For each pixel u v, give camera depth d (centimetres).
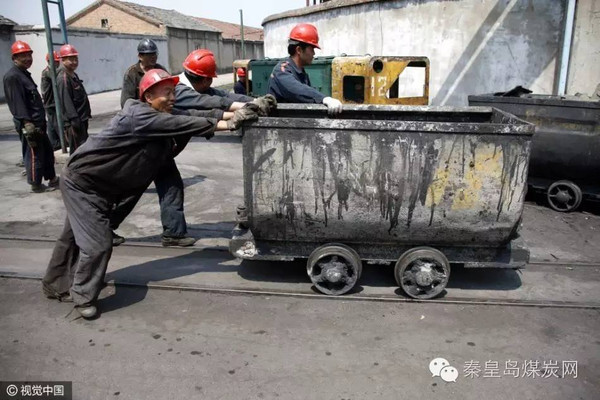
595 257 440
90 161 318
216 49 3794
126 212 384
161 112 329
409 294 359
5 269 409
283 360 296
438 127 323
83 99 697
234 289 374
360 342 313
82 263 325
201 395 266
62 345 309
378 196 338
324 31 1239
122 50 2588
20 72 584
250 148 337
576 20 780
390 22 1035
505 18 873
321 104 443
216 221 527
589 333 325
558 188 560
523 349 308
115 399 262
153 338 317
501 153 327
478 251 362
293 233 359
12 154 855
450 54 952
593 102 515
